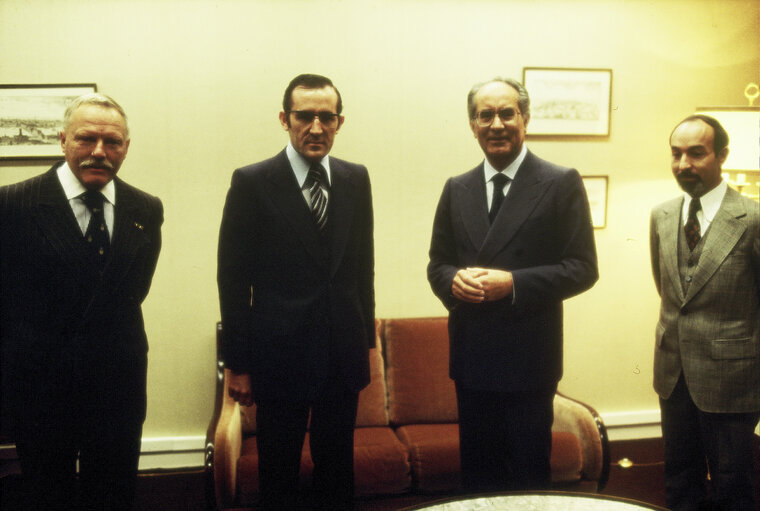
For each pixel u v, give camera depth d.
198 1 3.17
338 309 2.00
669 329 2.39
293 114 1.93
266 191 1.96
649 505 1.72
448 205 2.18
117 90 3.15
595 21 3.48
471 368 1.97
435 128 3.39
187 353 3.30
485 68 3.40
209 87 3.21
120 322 1.90
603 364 3.64
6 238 1.78
